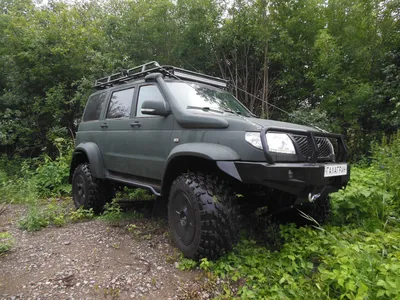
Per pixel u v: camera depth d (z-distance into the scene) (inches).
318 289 81.3
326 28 346.0
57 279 94.0
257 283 89.0
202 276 94.3
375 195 141.9
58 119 393.7
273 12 352.5
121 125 154.3
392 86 312.8
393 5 319.6
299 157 100.7
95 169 165.6
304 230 117.3
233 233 100.4
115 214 161.8
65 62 388.8
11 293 85.9
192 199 102.3
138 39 371.9
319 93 345.1
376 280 75.6
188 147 108.8
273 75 394.3
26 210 191.9
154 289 88.1
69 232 141.2
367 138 331.0
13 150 426.0
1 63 402.6
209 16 350.3
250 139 97.0
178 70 147.3
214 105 137.6
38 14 414.6
